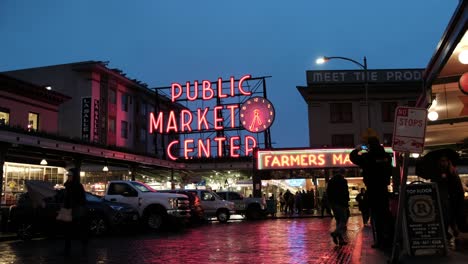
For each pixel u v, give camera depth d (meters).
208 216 27.52
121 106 50.97
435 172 11.55
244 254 11.48
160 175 41.16
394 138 7.57
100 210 17.48
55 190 17.73
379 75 47.72
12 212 17.34
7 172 25.94
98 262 10.49
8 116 33.22
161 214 19.92
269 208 33.22
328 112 47.56
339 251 11.56
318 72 47.88
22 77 48.03
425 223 8.67
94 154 26.39
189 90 49.53
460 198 11.55
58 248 13.47
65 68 46.62
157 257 11.20
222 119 46.12
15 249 13.41
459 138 19.39
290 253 11.45
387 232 10.21
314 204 36.94
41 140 22.28
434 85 12.84
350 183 38.19
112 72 48.31
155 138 48.59
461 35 9.01
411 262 7.81
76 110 45.66
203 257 11.08
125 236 17.47
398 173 31.00
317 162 36.41
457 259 8.08
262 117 42.59
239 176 44.56
